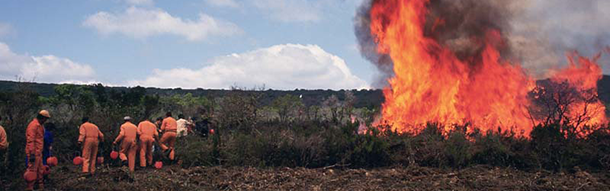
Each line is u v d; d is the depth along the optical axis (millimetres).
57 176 10875
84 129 11164
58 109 18375
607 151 11922
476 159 12281
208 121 16406
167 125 13195
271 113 20469
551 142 12055
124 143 11922
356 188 9641
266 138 12734
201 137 15477
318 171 11594
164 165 13000
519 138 13219
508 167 11789
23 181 10008
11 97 14930
